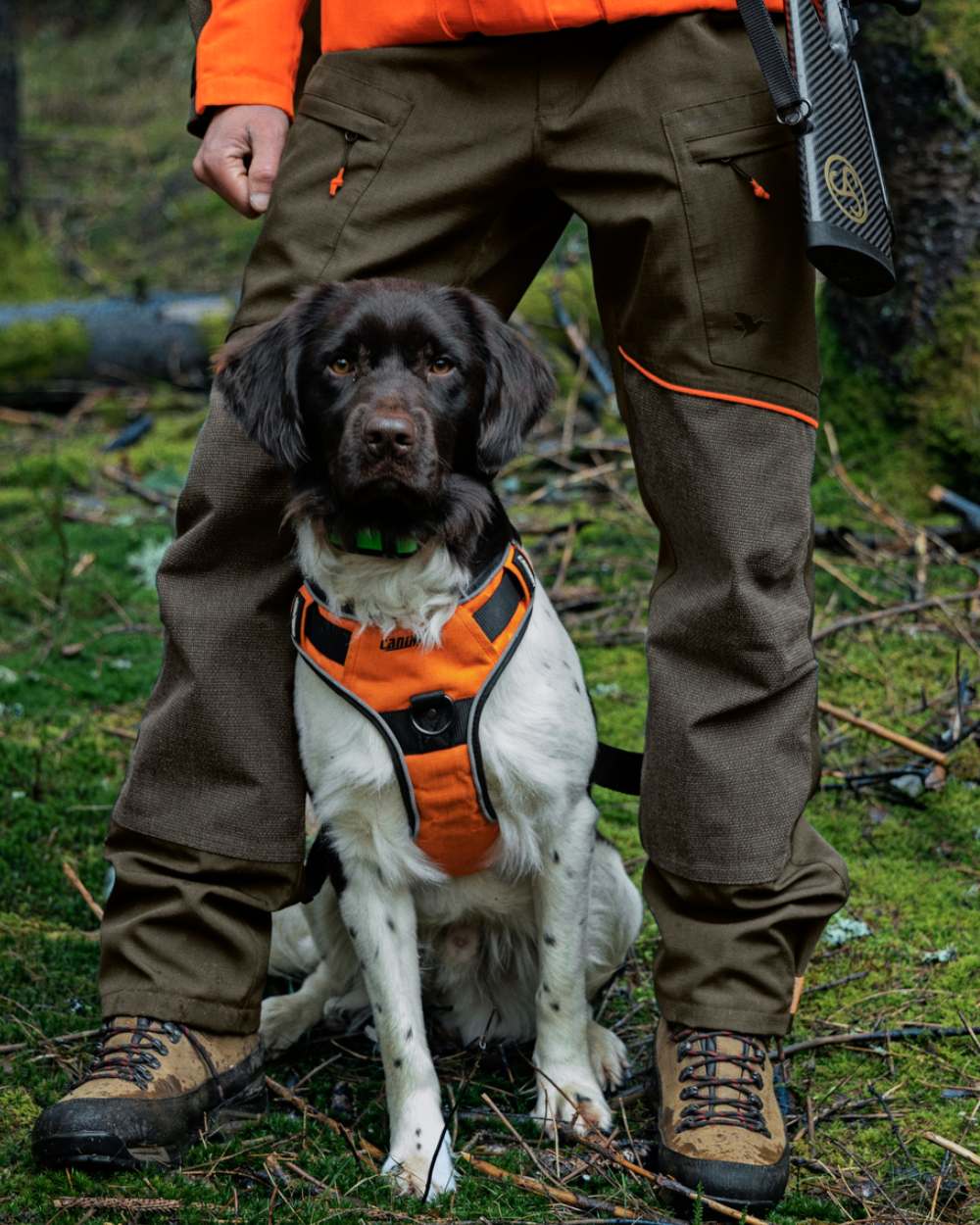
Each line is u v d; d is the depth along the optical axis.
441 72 2.32
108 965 2.45
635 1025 2.82
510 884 2.59
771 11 2.24
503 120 2.31
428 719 2.33
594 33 2.26
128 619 4.97
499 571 2.41
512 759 2.37
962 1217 2.16
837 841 3.40
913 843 3.38
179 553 2.46
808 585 2.42
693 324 2.22
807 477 2.31
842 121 2.12
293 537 2.47
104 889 3.29
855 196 2.09
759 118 2.18
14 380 7.40
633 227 2.25
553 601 4.77
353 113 2.36
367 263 2.40
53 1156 2.24
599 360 6.70
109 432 7.16
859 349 5.21
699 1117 2.23
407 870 2.46
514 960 2.75
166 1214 2.14
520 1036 2.80
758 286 2.21
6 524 5.79
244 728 2.45
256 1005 2.49
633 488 5.64
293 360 2.43
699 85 2.19
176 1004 2.39
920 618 4.39
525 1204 2.19
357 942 2.47
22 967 2.95
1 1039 2.68
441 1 2.26
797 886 2.33
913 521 5.05
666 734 2.32
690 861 2.31
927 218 5.01
